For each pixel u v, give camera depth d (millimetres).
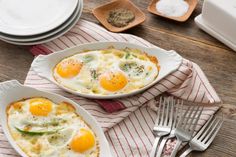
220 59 935
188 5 1024
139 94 866
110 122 833
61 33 959
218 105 858
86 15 1023
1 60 938
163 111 838
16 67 927
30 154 759
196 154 794
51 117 801
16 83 819
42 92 824
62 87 848
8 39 945
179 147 795
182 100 873
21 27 958
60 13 979
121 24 991
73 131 780
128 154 801
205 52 948
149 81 859
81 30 970
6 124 790
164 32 988
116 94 841
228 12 924
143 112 857
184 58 939
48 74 863
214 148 802
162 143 795
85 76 864
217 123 822
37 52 937
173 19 995
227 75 907
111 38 955
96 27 979
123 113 845
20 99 821
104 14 1018
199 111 850
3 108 802
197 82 886
